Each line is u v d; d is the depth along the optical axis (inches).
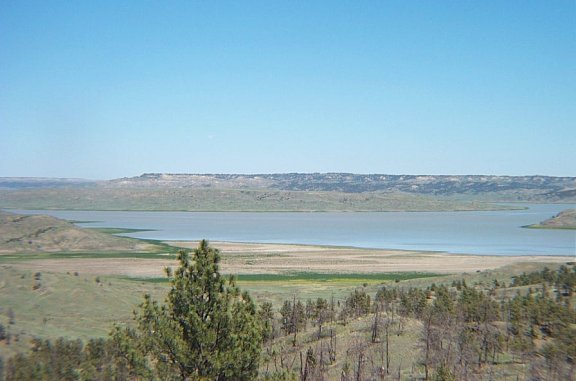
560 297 2928.2
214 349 965.8
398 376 1932.8
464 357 2055.9
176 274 1011.3
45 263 5846.5
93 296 3240.7
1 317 2578.7
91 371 1770.4
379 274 5221.5
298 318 2933.1
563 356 2032.5
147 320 981.8
